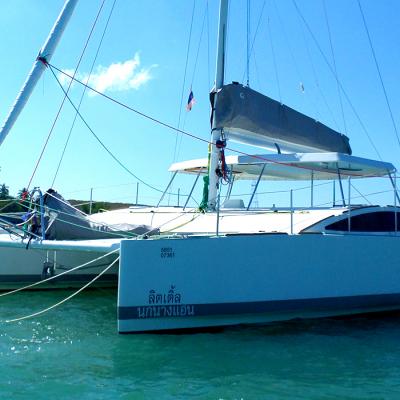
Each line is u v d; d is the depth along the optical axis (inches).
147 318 208.2
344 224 257.4
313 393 157.0
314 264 236.7
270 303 224.7
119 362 181.5
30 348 197.6
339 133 359.6
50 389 157.2
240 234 223.3
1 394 152.9
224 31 307.1
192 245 212.8
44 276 313.6
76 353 191.2
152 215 332.2
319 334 225.8
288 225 251.3
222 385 161.8
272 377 169.6
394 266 262.8
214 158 297.4
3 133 223.9
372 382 167.0
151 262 207.5
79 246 217.6
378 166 305.4
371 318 263.4
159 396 152.5
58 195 251.9
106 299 305.0
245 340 211.5
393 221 279.9
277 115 313.0
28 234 236.2
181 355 189.5
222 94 291.0
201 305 213.0
